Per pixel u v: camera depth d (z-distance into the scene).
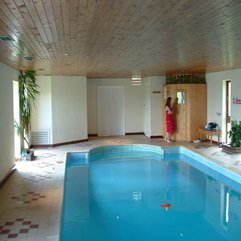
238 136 9.36
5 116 7.11
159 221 5.13
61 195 5.80
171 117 11.73
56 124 11.20
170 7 3.19
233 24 3.94
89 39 4.78
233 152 9.31
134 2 3.00
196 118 11.65
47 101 11.03
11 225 4.46
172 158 9.89
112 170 8.49
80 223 5.01
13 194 5.89
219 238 4.55
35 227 4.39
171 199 6.20
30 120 10.36
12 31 4.15
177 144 11.05
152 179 7.61
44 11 3.24
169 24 3.91
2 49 5.51
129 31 4.27
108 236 4.58
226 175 7.38
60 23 3.75
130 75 12.21
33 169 7.83
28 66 8.19
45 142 11.04
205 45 5.45
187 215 5.39
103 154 10.56
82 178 7.72
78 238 4.52
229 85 10.41
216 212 5.54
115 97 13.66
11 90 7.93
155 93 12.64
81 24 3.82
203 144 10.97
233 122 9.56
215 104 11.06
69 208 5.67
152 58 7.12
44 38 4.64
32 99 10.29
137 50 5.93
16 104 9.03
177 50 5.98
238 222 5.12
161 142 11.57
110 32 4.31
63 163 8.44
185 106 11.66
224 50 6.02
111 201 6.06
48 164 8.36
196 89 11.57
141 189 6.84
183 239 4.52
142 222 5.08
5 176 6.90
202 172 8.26
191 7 3.20
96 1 2.93
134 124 13.88
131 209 5.64
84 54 6.34
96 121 13.60
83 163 9.36
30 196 5.76
